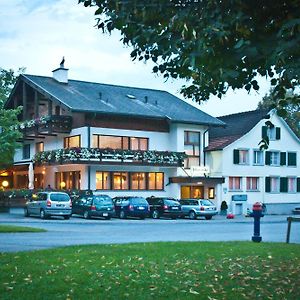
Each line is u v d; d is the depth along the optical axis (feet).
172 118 141.08
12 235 65.51
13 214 122.52
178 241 56.29
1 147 114.83
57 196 109.19
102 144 134.92
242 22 18.53
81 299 24.91
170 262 37.63
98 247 47.50
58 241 58.08
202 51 18.16
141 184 139.13
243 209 147.74
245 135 150.30
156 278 30.71
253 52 17.46
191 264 36.83
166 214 121.90
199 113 152.87
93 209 112.16
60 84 147.13
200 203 123.65
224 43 18.39
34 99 153.79
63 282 28.89
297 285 29.22
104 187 133.18
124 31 20.94
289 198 158.30
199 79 21.66
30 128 142.00
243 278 31.32
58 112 144.77
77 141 135.85
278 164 156.87
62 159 128.88
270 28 18.86
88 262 36.81
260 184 152.97
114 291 26.78
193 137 147.64
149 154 136.05
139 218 122.93
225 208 143.02
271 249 47.16
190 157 146.92
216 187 145.38
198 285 28.78
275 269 35.12
